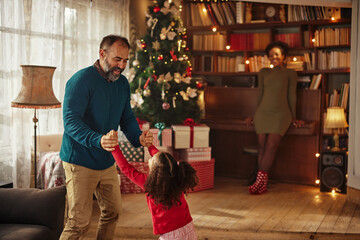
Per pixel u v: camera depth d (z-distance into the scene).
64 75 4.65
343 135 5.70
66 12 4.68
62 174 3.89
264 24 6.00
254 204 4.60
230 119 5.95
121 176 4.95
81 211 2.60
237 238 3.72
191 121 5.20
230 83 6.39
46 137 4.31
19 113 4.19
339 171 5.11
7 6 4.01
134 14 6.01
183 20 6.32
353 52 4.64
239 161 6.11
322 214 4.23
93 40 5.05
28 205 2.75
